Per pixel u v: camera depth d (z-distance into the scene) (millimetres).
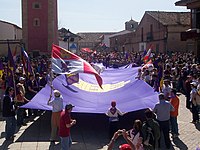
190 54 36562
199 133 13664
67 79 16141
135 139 8828
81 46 120875
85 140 12898
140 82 17094
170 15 54344
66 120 10359
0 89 17812
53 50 14109
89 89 16828
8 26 56781
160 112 11633
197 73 19750
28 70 17672
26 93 16453
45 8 57875
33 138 13078
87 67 14086
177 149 11672
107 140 12898
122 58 45344
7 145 12148
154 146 9547
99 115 16797
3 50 46688
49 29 57938
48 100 13602
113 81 19828
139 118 16000
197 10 35969
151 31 57281
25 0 57562
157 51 54438
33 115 17266
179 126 14812
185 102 20547
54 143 12391
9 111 12633
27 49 57781
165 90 14742
